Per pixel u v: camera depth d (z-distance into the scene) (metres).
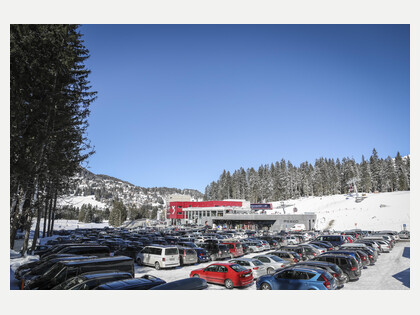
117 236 39.69
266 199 142.88
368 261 19.12
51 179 26.81
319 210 94.00
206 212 90.56
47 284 10.97
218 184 174.50
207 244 24.59
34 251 24.75
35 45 17.20
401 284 14.27
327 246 25.77
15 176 17.27
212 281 14.70
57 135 22.92
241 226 76.75
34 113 19.22
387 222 64.06
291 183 140.25
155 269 19.31
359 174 131.75
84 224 143.38
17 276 14.59
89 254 19.02
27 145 18.56
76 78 25.80
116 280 9.28
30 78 18.00
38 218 29.02
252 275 14.59
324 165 145.75
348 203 91.19
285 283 11.32
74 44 24.88
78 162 26.83
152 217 189.00
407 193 83.94
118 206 137.50
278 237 34.34
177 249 19.98
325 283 10.47
